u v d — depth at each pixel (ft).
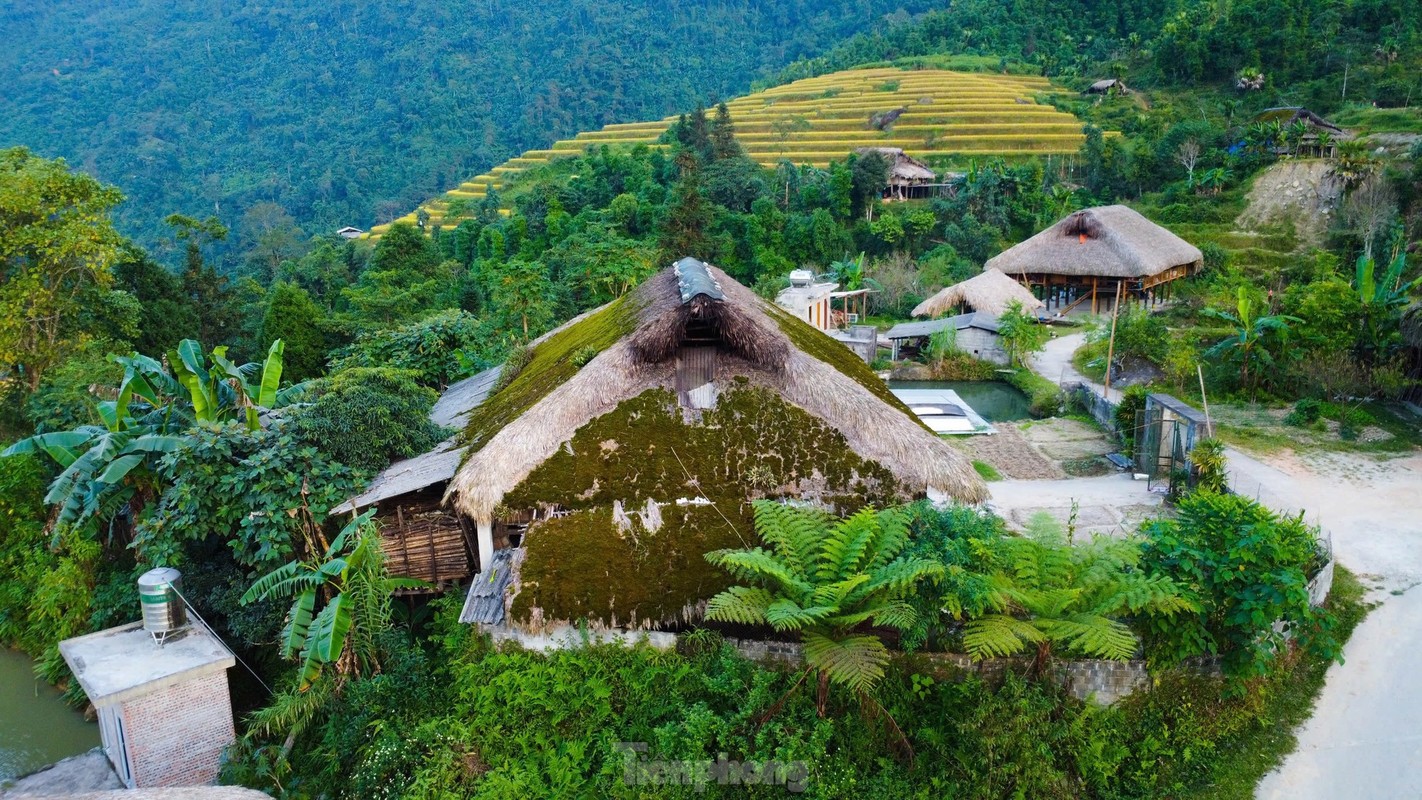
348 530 39.14
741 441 39.45
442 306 102.27
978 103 251.80
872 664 30.19
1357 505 52.47
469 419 51.24
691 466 39.01
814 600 32.22
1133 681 34.47
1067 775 32.86
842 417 39.47
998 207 174.60
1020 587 34.27
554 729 34.24
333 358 75.46
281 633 40.73
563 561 36.47
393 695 36.52
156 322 91.30
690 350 40.24
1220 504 35.99
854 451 39.42
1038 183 182.60
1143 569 36.17
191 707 36.78
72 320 78.95
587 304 100.48
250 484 42.65
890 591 32.53
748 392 39.88
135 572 47.06
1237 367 78.13
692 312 38.70
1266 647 34.76
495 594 38.22
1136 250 117.08
